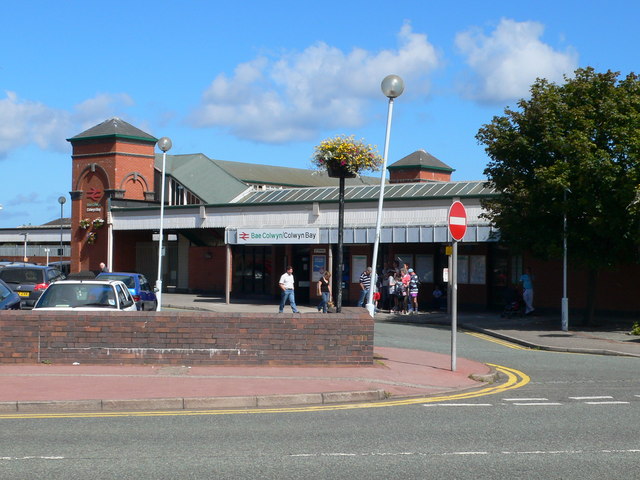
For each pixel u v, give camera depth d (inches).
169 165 1951.3
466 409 434.0
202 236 1771.7
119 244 1891.0
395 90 622.8
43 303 622.8
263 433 359.9
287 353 555.8
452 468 296.0
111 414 407.5
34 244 2454.5
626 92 960.3
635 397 483.2
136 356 547.2
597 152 901.2
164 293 1839.3
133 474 281.9
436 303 1293.1
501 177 1013.8
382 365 572.4
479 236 1177.4
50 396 432.8
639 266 1111.6
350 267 1418.6
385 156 635.5
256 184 2237.9
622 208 911.7
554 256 959.6
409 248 1358.3
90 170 1894.7
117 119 1898.4
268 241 1409.9
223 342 552.1
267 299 1608.0
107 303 625.3
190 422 386.6
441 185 1373.0
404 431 367.9
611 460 311.7
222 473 284.5
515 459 311.9
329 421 392.8
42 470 286.2
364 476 282.5
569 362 675.4
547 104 971.9
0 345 543.8
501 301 1272.1
